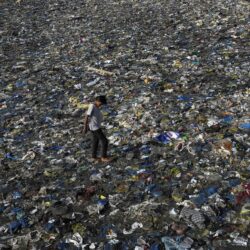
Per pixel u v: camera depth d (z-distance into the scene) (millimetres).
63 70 23672
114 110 17203
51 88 21141
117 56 24797
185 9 34469
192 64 21656
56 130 16156
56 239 9852
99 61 24297
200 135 13766
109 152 13758
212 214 9875
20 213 11094
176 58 23016
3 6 44469
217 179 11312
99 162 13266
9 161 14219
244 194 10430
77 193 11531
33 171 13305
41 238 9930
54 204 11211
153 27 30312
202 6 34719
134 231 9781
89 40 29188
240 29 26688
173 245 9000
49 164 13633
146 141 14031
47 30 33656
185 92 18125
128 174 12258
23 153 14664
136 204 10750
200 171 11859
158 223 9906
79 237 9781
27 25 35938
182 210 10039
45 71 23875
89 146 14461
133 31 30016
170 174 11922
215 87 18188
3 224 10781
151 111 16422
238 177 11273
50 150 14625
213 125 14328
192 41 25781
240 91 17250
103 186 11836
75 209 10945
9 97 20625
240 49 23000
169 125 14969
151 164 12648
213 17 30562
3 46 30281
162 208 10422
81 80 21719
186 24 29891
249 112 15148
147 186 11445
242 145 12797
